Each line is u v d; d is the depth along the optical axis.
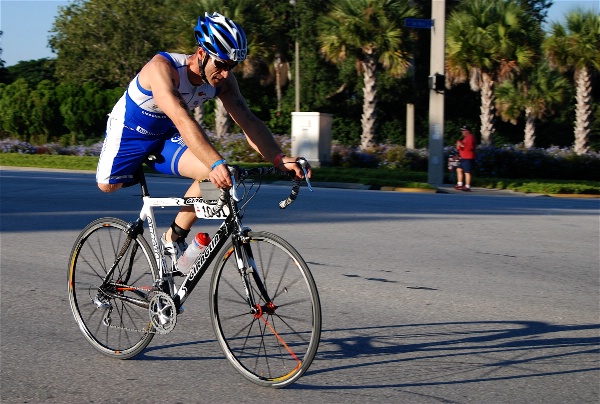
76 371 4.13
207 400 3.70
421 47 32.41
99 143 28.84
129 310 4.32
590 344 4.68
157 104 3.78
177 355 4.39
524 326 5.07
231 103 4.14
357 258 7.33
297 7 31.77
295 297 4.61
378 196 13.58
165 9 34.97
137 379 4.00
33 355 4.40
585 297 5.92
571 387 3.91
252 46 26.27
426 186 17.89
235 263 4.08
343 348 4.54
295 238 8.40
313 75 32.28
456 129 33.62
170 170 4.07
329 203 11.88
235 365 3.97
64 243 7.93
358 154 24.27
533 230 9.28
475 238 8.60
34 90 32.69
